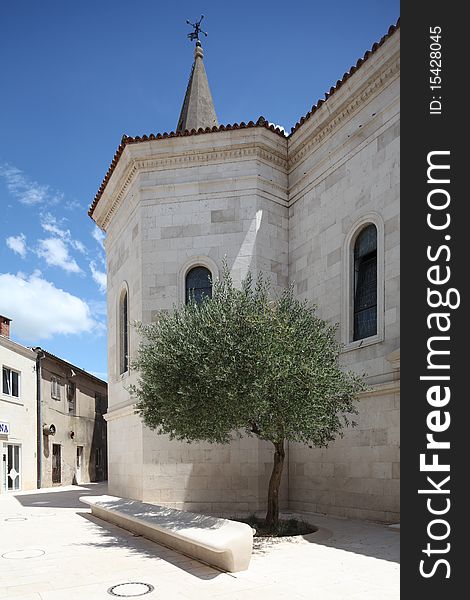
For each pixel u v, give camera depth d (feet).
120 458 54.90
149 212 51.78
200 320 31.91
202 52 79.56
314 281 47.60
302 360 30.12
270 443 46.75
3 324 89.56
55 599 20.71
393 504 36.35
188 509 45.39
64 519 44.19
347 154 44.55
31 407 85.76
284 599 20.08
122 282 57.52
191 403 30.01
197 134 50.75
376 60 40.70
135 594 21.08
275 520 34.53
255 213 49.90
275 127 50.93
